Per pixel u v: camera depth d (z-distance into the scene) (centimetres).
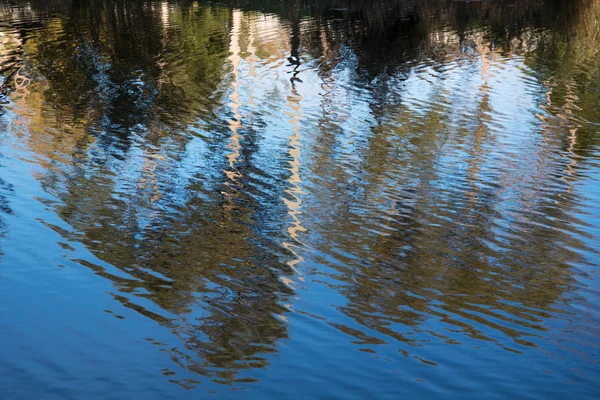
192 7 3603
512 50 2352
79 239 959
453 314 779
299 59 2245
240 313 773
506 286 845
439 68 2089
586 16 3055
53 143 1398
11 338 713
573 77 1945
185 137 1445
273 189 1159
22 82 1966
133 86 1903
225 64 2181
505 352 702
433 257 922
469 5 3481
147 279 850
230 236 980
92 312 768
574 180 1195
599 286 846
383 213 1064
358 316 769
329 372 663
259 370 664
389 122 1547
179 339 718
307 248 944
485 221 1035
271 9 3491
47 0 3909
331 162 1293
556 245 957
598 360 690
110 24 3031
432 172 1240
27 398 615
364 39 2608
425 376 658
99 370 661
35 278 845
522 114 1598
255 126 1521
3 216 1030
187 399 618
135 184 1176
